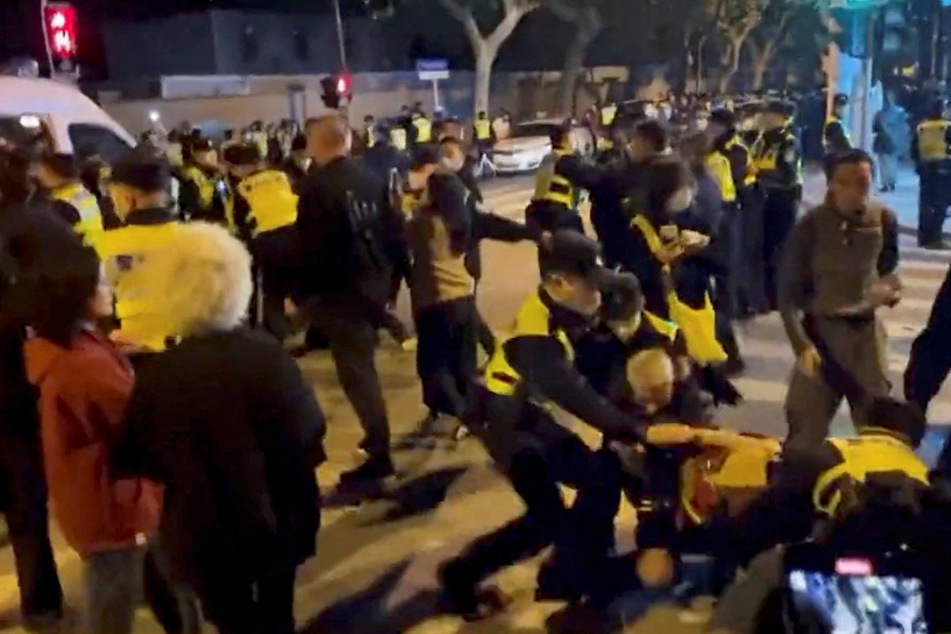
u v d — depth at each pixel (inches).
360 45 1776.6
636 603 170.2
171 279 116.7
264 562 117.6
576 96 1689.2
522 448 157.0
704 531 135.9
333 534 204.4
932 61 825.5
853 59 688.4
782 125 348.5
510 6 1368.1
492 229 230.5
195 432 113.9
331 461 243.0
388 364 321.1
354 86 1423.5
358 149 478.9
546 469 157.6
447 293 228.5
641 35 1868.8
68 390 122.4
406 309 408.5
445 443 251.3
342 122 205.9
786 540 120.5
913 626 110.9
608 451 157.9
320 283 209.8
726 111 347.9
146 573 132.3
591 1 1541.6
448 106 1567.4
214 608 119.2
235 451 114.3
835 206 181.8
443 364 232.7
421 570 189.2
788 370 298.2
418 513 212.8
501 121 1136.2
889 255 181.9
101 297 130.0
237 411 114.6
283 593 125.3
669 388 149.9
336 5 1398.9
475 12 1665.8
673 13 1711.4
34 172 185.3
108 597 129.2
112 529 126.8
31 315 125.0
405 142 941.2
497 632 167.6
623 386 151.3
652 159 231.1
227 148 320.8
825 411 188.9
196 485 114.4
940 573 113.5
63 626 170.1
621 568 163.3
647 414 150.3
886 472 115.9
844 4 626.5
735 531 125.9
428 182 226.2
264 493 116.4
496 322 371.6
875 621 111.5
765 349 320.5
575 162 243.9
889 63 828.0
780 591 117.7
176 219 159.6
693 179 225.6
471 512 212.7
